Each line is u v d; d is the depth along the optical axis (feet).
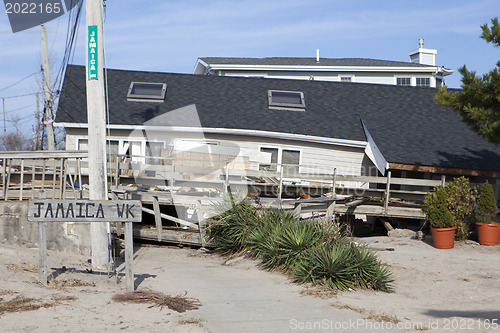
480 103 47.06
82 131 61.82
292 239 33.22
